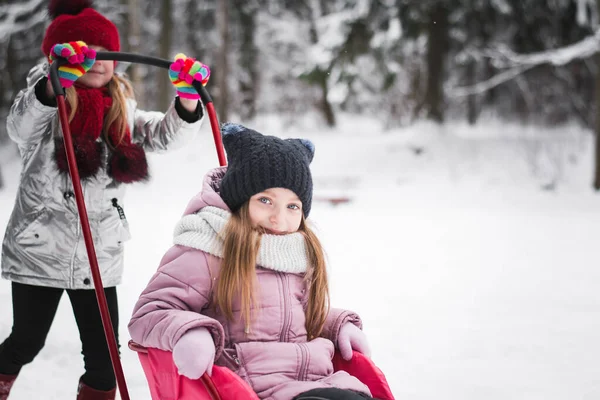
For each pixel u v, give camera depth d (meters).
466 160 16.80
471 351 3.99
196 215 2.34
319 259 2.40
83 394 2.76
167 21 20.64
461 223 10.05
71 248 2.68
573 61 19.58
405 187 14.98
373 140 19.03
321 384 2.09
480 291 5.56
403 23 15.86
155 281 2.26
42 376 3.49
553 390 3.37
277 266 2.28
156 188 15.45
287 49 24.84
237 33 23.42
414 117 22.53
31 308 2.71
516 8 16.48
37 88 2.46
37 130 2.57
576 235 8.73
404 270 6.47
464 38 17.66
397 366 3.74
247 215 2.32
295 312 2.30
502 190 14.34
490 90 19.03
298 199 2.36
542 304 5.12
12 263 2.70
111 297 2.78
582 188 14.57
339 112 29.09
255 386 2.11
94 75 2.72
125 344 4.08
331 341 2.38
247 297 2.21
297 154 2.36
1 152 20.52
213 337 2.12
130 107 2.87
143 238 8.23
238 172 2.31
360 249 7.69
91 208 2.69
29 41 20.66
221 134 2.42
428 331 4.41
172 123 2.84
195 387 2.02
